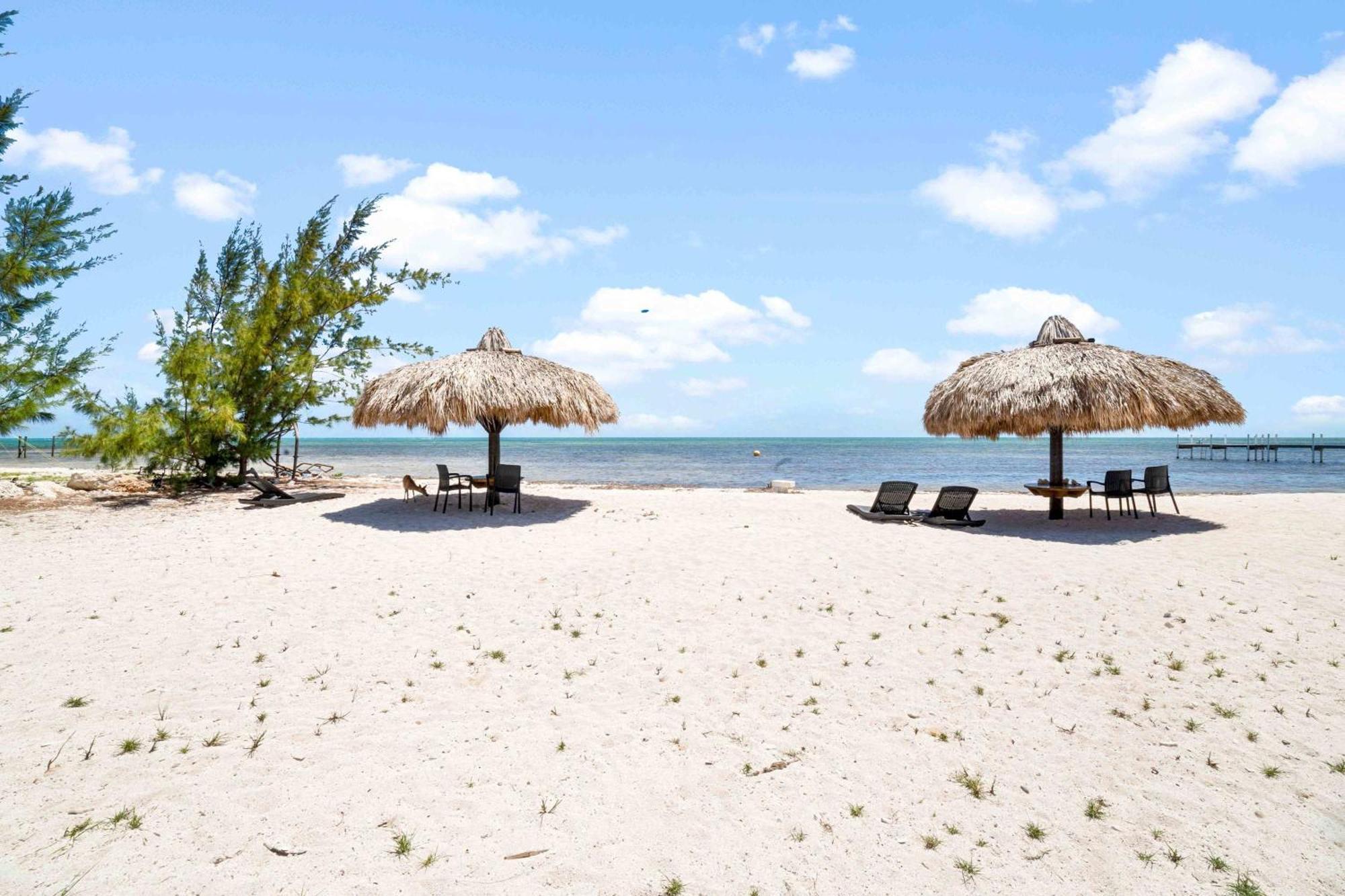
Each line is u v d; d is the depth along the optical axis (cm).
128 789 342
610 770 374
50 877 278
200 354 1491
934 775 375
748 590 707
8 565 798
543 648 549
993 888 289
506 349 1227
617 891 283
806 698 465
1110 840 321
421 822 323
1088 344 1126
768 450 8675
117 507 1295
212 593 682
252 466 2281
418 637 569
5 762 361
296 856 296
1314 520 1060
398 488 1633
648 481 2844
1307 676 495
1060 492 1103
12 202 1411
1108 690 476
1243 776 375
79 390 1453
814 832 325
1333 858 308
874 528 1048
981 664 521
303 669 497
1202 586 705
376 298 1755
